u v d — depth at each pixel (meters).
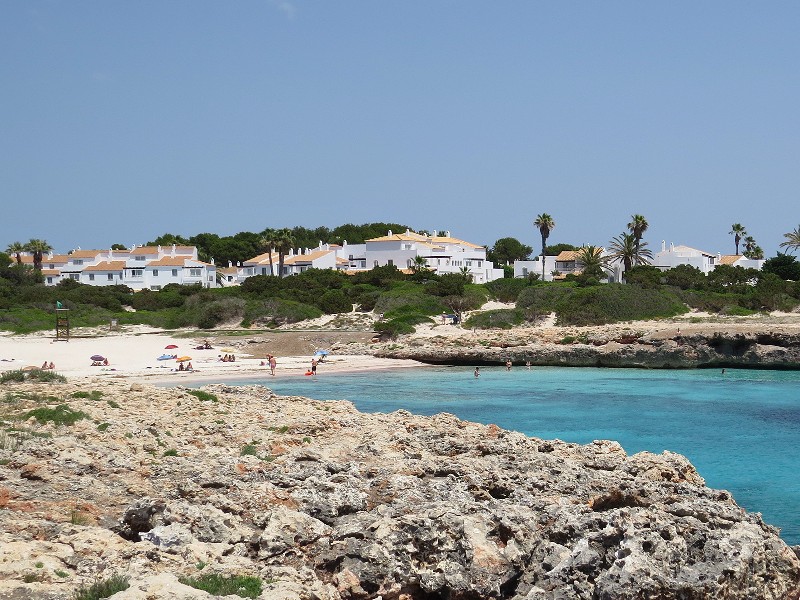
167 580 17.08
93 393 48.22
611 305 127.06
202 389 56.53
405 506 25.11
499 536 23.59
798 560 23.36
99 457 29.88
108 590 16.62
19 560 17.92
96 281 173.75
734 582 20.92
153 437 35.91
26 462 27.52
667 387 80.88
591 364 102.75
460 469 30.77
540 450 37.16
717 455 47.22
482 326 124.94
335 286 156.12
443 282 143.38
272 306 133.75
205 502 24.95
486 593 21.41
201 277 174.38
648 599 19.94
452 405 68.25
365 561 21.84
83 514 23.45
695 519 23.83
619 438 52.47
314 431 39.81
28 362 93.44
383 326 120.12
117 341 113.00
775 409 65.44
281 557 21.67
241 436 37.62
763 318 116.75
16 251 186.12
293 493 26.08
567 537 23.47
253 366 98.31
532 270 178.12
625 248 158.75
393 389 79.94
